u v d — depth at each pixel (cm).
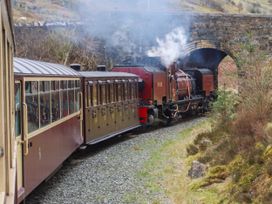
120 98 1980
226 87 1894
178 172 1309
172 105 2614
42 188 1141
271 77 1457
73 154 1661
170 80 2586
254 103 1352
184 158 1499
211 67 3697
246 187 934
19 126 783
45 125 992
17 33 3080
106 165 1424
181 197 1040
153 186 1154
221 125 1574
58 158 1155
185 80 2855
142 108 2314
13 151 547
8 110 455
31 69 912
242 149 1177
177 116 2720
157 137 2028
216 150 1336
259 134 1135
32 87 875
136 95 2233
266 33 3153
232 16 3219
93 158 1551
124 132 2109
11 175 450
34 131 888
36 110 906
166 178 1237
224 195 988
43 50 3072
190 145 1555
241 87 1592
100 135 1725
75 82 1434
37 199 1042
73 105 1388
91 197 1060
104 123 1772
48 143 1028
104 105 1773
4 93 391
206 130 1750
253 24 3178
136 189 1128
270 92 1415
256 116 1281
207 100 3228
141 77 2348
